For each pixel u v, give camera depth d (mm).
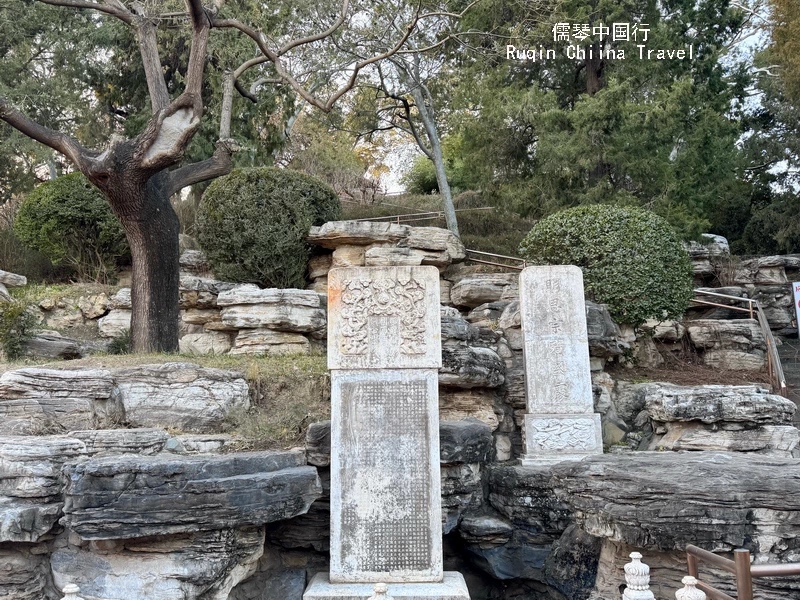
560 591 6590
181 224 16328
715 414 8039
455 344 8203
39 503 5301
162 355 8797
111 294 12219
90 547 5336
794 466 5930
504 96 14477
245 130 16000
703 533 5262
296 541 6508
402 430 5938
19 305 10234
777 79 19469
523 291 8281
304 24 14055
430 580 5715
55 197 12836
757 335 11781
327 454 6504
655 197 13484
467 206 20578
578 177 13922
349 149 27484
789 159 19062
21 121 8836
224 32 14727
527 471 7418
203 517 5195
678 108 13148
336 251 12938
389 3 14109
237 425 7098
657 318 10695
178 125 8867
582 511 5957
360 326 6078
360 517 5820
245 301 9961
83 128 17328
